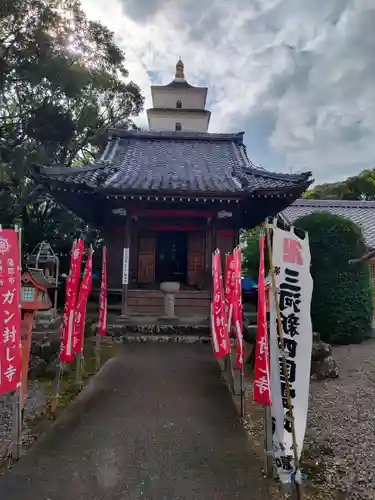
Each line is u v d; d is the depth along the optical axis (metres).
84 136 22.39
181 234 17.33
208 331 11.68
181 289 15.48
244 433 5.44
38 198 20.09
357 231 12.11
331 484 4.29
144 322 12.23
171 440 5.16
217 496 3.96
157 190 12.60
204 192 12.69
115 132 19.33
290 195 13.12
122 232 15.41
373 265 14.21
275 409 4.18
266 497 3.97
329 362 8.46
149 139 19.52
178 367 8.70
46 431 5.37
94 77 20.16
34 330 9.95
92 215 16.36
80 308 7.21
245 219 16.02
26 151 16.38
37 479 4.18
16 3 15.12
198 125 26.97
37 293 5.50
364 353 10.56
